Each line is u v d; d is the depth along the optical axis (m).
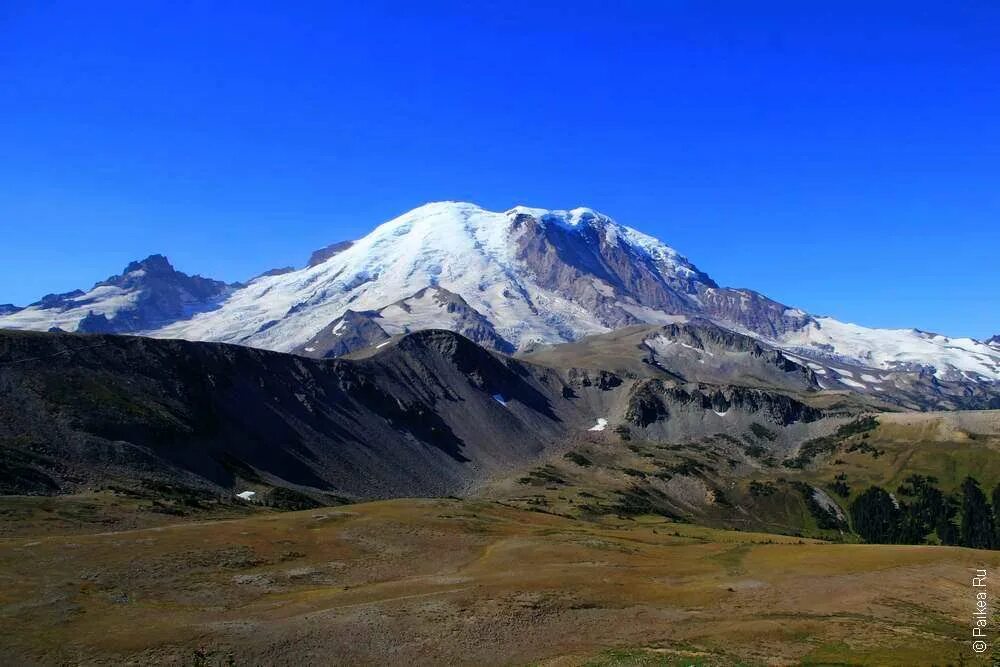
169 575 91.94
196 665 64.56
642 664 66.75
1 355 188.38
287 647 70.94
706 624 80.44
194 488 167.62
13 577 84.81
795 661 67.94
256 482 193.50
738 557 120.25
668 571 105.81
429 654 71.25
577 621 80.69
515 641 74.50
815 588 95.12
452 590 90.56
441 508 161.62
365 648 72.06
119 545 101.94
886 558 110.12
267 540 113.19
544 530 141.12
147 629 72.69
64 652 66.06
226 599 85.94
